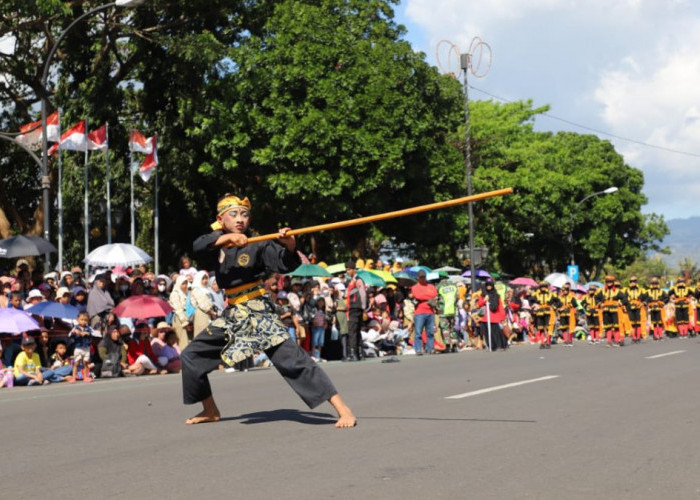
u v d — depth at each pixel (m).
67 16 28.30
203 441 7.91
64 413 10.75
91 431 8.93
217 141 32.31
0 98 32.62
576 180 58.06
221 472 6.43
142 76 33.19
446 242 42.03
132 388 14.46
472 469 6.38
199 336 8.79
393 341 25.61
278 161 33.31
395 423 8.77
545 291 26.91
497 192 7.80
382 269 30.14
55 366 16.89
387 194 36.06
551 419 8.98
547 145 61.31
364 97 34.06
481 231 52.22
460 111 37.94
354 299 22.02
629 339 33.00
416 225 38.59
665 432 8.09
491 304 26.28
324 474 6.26
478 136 52.09
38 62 31.97
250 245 8.25
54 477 6.47
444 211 38.03
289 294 21.41
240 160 33.56
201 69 31.59
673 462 6.64
